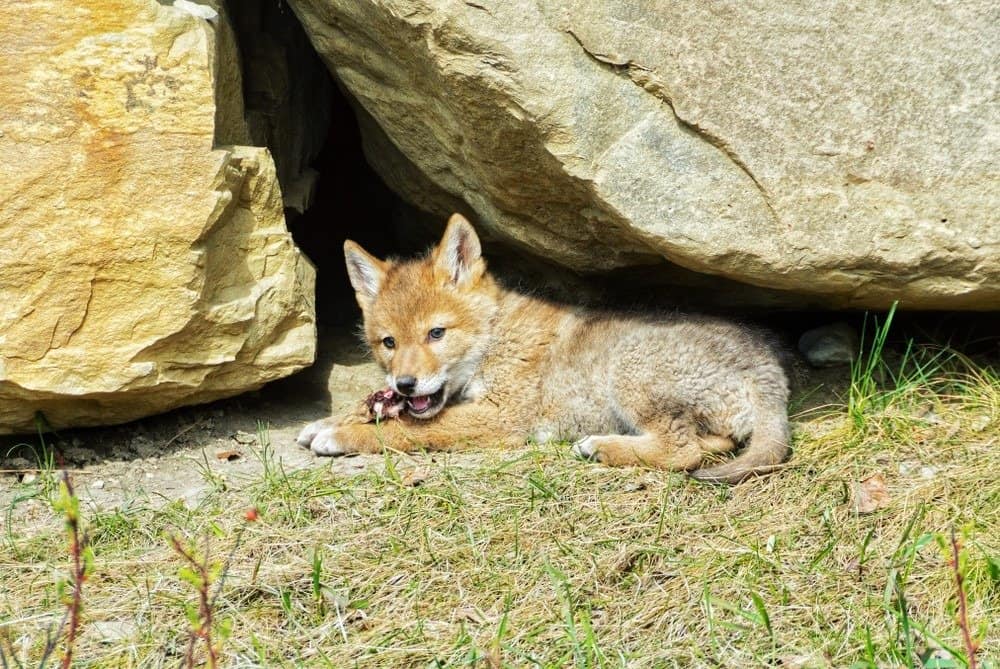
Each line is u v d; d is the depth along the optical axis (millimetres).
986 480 9547
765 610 7809
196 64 10320
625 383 11023
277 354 11484
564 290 12953
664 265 11766
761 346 10789
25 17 9891
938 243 9742
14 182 10031
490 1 9438
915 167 9664
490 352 11891
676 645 7957
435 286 11836
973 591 8125
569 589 8492
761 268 9883
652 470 10430
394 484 10297
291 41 13180
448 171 11758
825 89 9562
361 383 12828
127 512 10023
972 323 12203
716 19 9453
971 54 9477
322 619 8469
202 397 11375
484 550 9188
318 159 15680
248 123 12281
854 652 7672
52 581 9000
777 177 9695
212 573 7176
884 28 9461
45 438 11383
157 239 10383
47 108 10031
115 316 10453
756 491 9891
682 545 9133
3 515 10164
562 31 9523
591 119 9656
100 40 10062
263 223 11281
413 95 10977
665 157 9711
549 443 11242
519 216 11586
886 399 11016
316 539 9453
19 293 10203
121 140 10195
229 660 7965
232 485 10617
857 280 10016
